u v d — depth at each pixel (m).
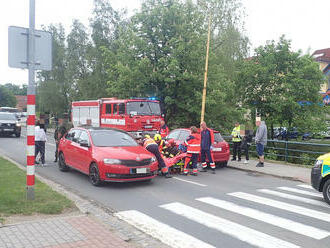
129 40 19.27
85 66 37.56
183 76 17.42
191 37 18.48
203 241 4.76
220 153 12.08
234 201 7.19
